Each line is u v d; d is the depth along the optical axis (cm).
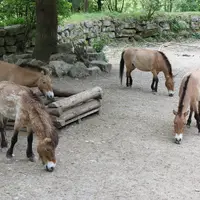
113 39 1681
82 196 479
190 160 592
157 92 966
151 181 521
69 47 1206
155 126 732
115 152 610
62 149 615
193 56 1443
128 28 1711
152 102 878
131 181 520
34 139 649
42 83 729
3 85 571
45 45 1134
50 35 1134
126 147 630
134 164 571
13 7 1313
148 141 659
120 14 1738
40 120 523
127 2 1944
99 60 1216
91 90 751
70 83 1017
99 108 781
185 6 2027
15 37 1272
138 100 890
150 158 593
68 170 545
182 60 1365
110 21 1677
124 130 705
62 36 1459
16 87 564
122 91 963
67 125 709
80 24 1551
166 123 750
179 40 1778
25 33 1292
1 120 597
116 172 544
